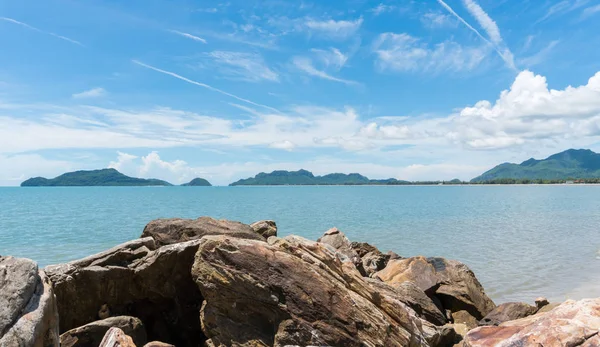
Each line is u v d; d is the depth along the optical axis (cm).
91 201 14662
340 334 1155
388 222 7294
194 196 19950
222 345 1220
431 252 4231
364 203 13575
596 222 7400
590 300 1031
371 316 1205
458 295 2064
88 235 5472
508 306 1873
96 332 1309
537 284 2830
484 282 2895
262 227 2289
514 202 13988
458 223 7169
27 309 832
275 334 1179
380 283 1752
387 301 1312
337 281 1248
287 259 1239
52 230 6009
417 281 2094
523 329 1034
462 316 2027
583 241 4981
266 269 1221
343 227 6506
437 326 1577
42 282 917
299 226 6675
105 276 1456
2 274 850
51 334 880
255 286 1201
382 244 4800
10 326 791
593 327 935
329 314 1173
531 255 4000
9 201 14575
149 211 9731
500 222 7338
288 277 1209
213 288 1227
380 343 1170
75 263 1466
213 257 1252
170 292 1527
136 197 18538
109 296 1478
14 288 838
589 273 3167
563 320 978
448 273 2177
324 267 1270
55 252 4194
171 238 1808
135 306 1533
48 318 873
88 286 1438
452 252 4219
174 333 1543
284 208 10962
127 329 1348
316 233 5834
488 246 4603
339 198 17575
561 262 3625
